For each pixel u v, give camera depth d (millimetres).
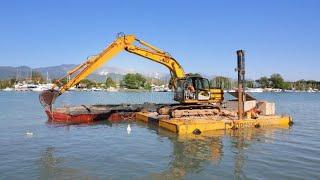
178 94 31484
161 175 15234
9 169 15977
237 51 29047
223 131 27234
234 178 14812
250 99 34781
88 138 24641
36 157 18375
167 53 35094
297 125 32094
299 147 21344
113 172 15602
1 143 22500
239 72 29234
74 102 81250
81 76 33625
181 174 15406
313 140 23828
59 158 18172
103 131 28156
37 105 64312
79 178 14695
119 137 25047
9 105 64312
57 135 26016
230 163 17312
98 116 35750
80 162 17359
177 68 35219
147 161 17672
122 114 36969
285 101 94188
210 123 27172
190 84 31141
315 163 17234
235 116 31516
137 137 24969
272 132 27125
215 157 18625
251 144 22203
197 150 20391
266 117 31625
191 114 30953
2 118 38688
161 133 26672
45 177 14789
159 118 31219
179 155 19078
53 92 34406
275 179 14617
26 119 37531
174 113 30188
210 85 32125
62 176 14953
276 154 19328
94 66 33750
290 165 16844
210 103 31953
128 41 34156
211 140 23516
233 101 34594
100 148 20922
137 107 40750
